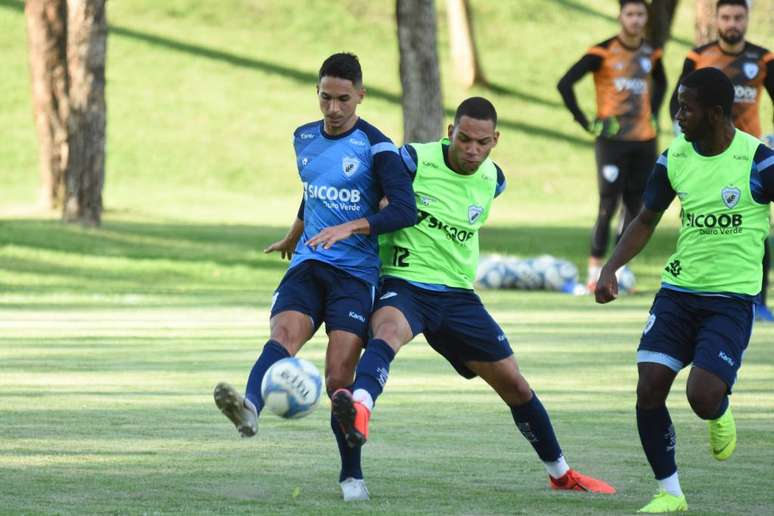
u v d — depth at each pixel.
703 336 20.45
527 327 50.69
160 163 145.62
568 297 66.44
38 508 19.02
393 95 166.38
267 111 161.38
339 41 181.50
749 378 36.69
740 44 50.31
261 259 82.44
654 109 61.78
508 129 163.88
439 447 25.41
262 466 23.05
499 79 176.62
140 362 39.22
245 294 67.69
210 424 27.72
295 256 22.11
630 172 61.88
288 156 151.50
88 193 89.44
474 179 21.88
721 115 20.64
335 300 21.27
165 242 86.00
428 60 82.94
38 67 103.44
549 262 72.62
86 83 88.19
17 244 78.50
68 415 28.70
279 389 19.62
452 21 174.38
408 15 82.81
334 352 20.83
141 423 27.73
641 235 21.78
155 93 162.12
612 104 60.88
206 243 87.31
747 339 21.00
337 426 20.27
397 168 21.33
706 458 24.64
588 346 44.44
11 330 48.16
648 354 20.67
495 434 27.03
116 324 50.81
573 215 131.38
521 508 19.83
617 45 60.50
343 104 21.41
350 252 21.50
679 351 20.72
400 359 41.31
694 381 20.02
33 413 28.94
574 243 92.50
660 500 19.86
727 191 20.77
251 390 19.95
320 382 19.97
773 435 27.17
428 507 19.75
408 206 21.00
